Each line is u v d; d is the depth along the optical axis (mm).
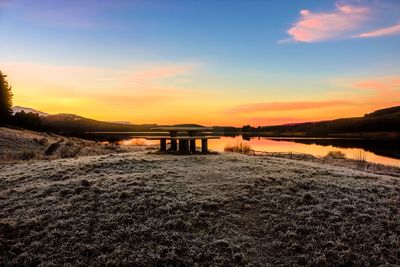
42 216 9773
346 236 8820
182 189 11766
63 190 11695
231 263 7785
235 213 10133
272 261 7977
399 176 19062
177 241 8523
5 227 9242
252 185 12141
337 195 11539
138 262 7758
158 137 20578
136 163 16125
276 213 10148
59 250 8305
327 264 7777
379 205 10773
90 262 7855
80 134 73875
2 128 41375
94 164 15867
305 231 9094
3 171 16672
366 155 39625
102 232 8938
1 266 7746
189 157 18172
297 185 12414
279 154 30375
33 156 25312
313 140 95562
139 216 9695
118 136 81250
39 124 61719
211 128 21531
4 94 58125
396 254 8148
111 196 11062
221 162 16812
